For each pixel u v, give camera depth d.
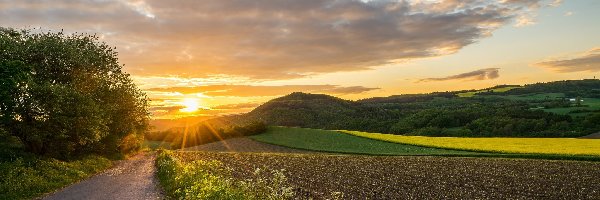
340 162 51.72
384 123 160.25
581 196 29.20
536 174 40.72
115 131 60.56
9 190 23.66
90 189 26.45
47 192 25.56
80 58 46.25
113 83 54.22
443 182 35.09
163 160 38.75
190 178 22.09
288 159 55.47
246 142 102.19
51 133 40.03
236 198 15.53
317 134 111.25
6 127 38.88
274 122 186.12
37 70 43.59
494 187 32.69
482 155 61.62
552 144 75.12
